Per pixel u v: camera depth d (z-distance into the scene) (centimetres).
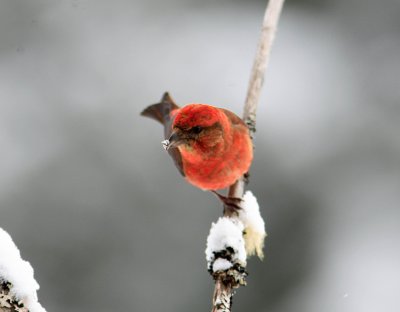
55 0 1415
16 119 1305
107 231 1216
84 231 1214
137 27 1427
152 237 1210
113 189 1242
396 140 1267
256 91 803
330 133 1290
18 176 1245
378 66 1387
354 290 1121
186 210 1225
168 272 1188
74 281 1188
